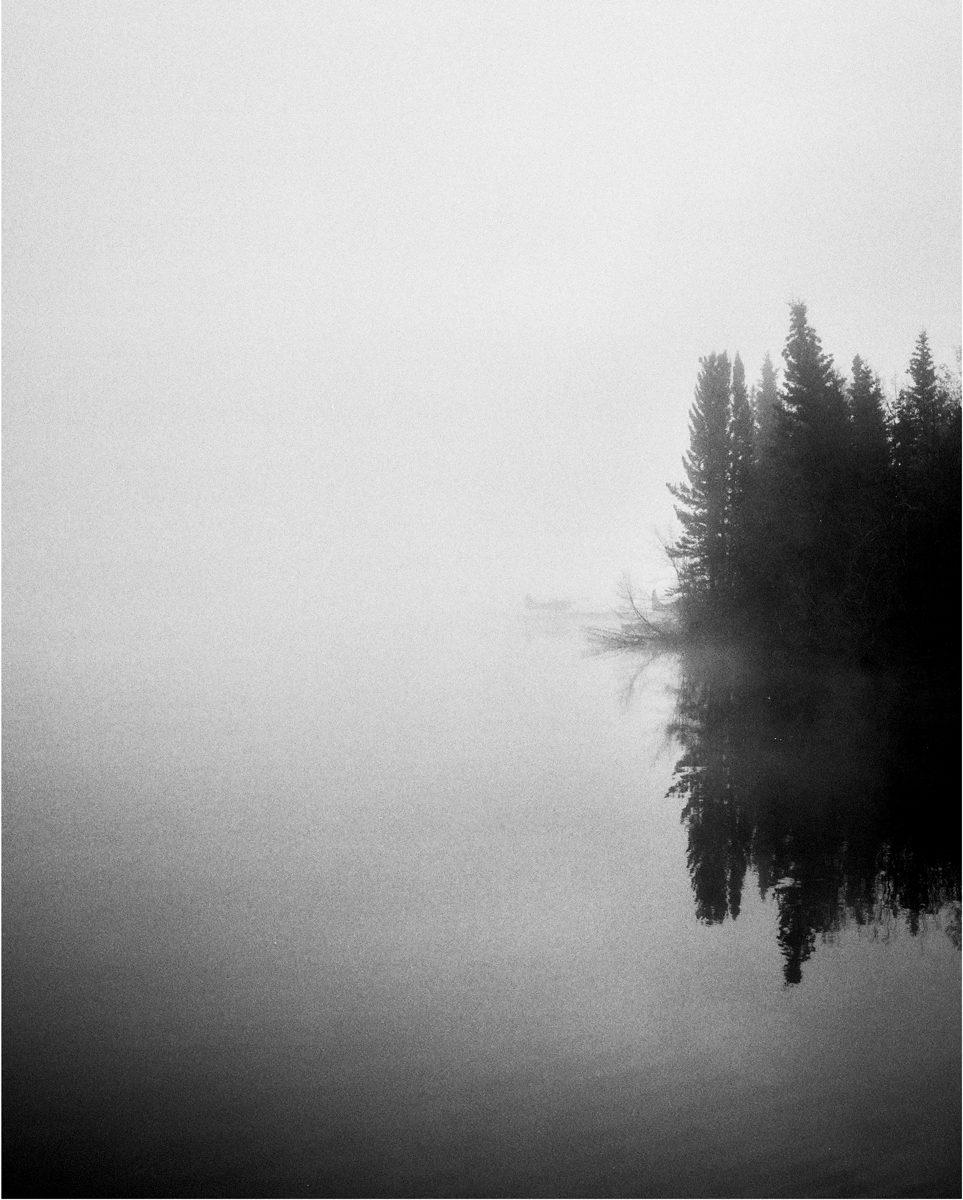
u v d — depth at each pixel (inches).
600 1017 323.0
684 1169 230.1
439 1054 298.5
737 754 811.4
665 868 498.0
